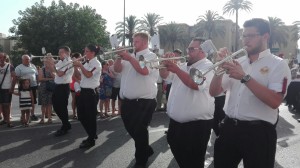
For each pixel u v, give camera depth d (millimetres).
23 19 41594
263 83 2711
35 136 6777
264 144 2727
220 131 2975
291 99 10945
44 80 8031
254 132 2742
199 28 50719
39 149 5816
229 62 2619
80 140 6477
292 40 52188
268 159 2730
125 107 4848
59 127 7676
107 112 9547
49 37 40094
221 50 2932
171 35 51812
